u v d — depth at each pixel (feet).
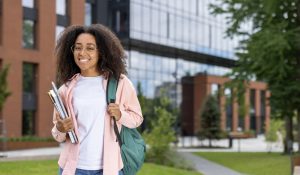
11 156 63.67
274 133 105.29
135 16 144.87
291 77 81.10
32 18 114.73
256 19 88.22
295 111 87.56
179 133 171.63
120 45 12.73
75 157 12.10
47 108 117.29
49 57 117.29
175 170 55.83
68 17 123.13
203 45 180.86
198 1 178.19
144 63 153.07
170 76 166.09
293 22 81.15
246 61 86.94
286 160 74.84
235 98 94.99
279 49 73.15
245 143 146.51
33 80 115.75
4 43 108.06
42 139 97.60
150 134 64.08
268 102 86.79
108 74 12.55
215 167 67.36
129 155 12.26
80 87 12.43
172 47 163.02
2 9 108.27
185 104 177.68
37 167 49.70
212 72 189.26
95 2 136.36
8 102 107.65
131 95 12.62
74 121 12.11
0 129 104.99
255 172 61.52
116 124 12.17
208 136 128.26
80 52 12.28
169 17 162.09
